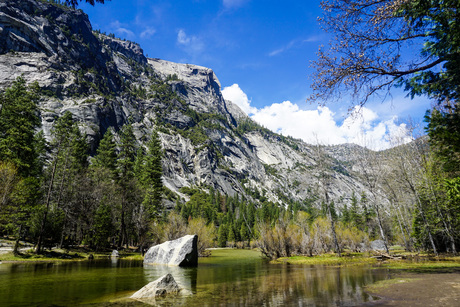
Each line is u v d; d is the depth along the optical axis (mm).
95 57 165250
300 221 36438
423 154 25922
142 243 37688
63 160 40562
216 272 17953
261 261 29875
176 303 8125
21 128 33750
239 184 192625
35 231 30016
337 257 26062
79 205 37719
